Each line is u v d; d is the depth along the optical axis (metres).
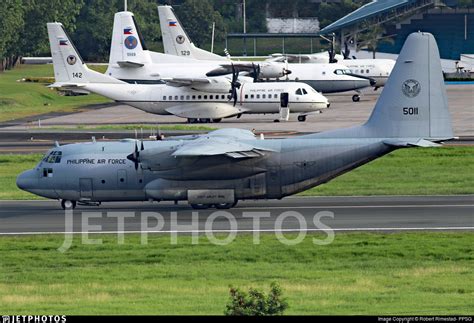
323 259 151.12
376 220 180.12
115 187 193.88
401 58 193.25
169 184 191.38
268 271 143.12
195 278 139.38
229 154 181.62
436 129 193.88
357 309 115.38
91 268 147.12
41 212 195.75
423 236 165.00
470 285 131.88
